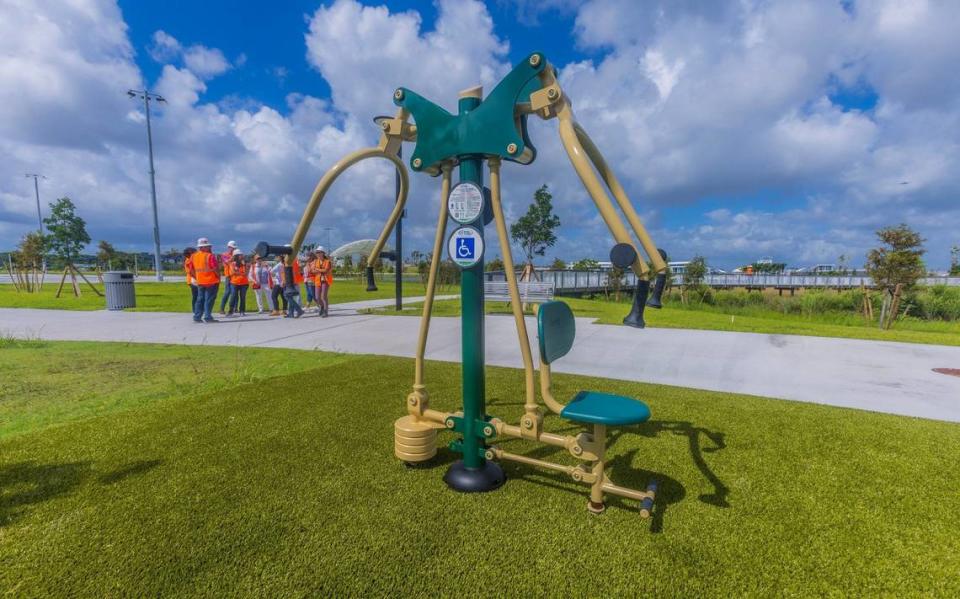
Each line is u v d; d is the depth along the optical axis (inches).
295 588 61.1
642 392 163.5
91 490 88.2
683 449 112.7
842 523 79.6
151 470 97.2
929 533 76.9
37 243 771.4
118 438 115.5
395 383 172.4
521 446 116.1
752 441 117.8
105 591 60.3
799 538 74.9
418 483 92.2
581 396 81.6
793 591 62.2
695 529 77.0
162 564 65.9
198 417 132.2
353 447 110.6
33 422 129.3
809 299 690.2
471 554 68.9
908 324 494.3
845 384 178.9
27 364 207.0
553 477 96.4
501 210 83.0
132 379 180.1
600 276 1143.0
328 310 458.0
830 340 287.1
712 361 219.9
